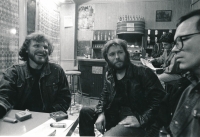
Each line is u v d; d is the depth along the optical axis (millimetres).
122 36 6133
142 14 5992
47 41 1543
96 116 1396
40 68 1542
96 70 4289
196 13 558
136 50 5973
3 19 3205
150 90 1222
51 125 873
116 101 1344
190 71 624
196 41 548
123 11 6109
